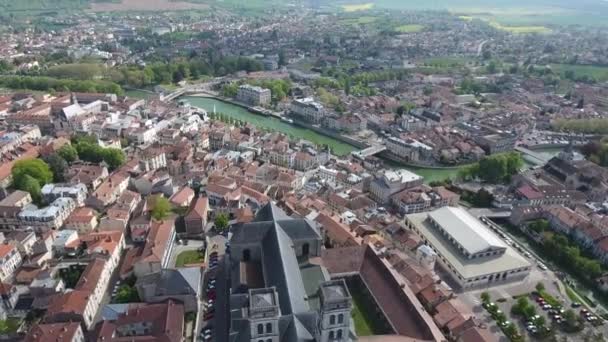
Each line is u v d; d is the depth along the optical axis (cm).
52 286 19175
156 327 17075
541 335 18725
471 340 17225
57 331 16375
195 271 19550
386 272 19500
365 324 17975
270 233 18625
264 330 13588
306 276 17925
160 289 18475
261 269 18562
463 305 19712
